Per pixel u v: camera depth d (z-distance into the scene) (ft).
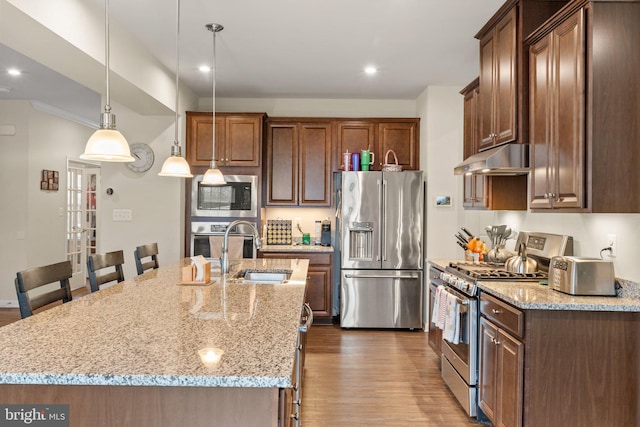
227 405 4.24
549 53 8.79
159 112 15.96
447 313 10.57
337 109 19.17
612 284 8.16
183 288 8.40
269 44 12.73
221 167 17.49
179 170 10.27
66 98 19.49
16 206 19.85
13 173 19.86
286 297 7.59
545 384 7.52
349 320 17.10
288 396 5.23
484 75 11.53
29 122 19.88
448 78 16.07
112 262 9.98
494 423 8.70
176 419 4.26
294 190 18.22
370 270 17.13
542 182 9.08
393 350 14.66
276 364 4.36
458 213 17.10
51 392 4.26
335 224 18.06
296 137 18.21
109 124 7.49
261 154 17.48
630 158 7.64
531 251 11.19
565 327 7.54
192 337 5.22
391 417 9.91
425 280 17.24
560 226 10.46
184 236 17.15
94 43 10.07
